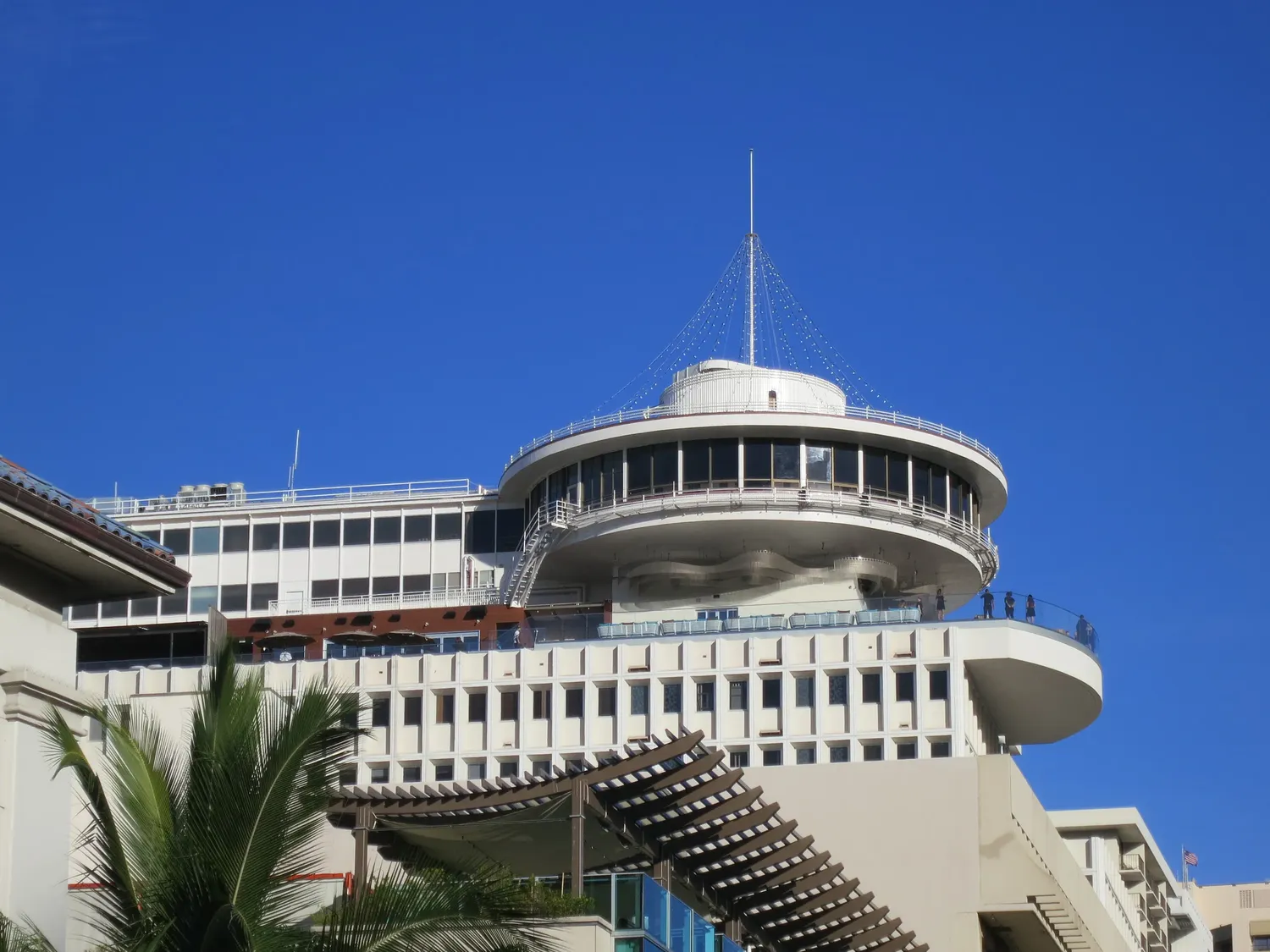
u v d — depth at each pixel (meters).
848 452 107.94
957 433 110.19
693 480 107.06
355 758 98.81
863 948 58.94
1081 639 101.94
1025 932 73.88
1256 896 176.50
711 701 98.06
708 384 111.31
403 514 115.81
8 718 36.34
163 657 101.81
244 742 29.66
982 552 112.25
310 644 102.88
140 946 28.28
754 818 48.88
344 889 37.97
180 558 116.75
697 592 108.31
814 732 96.56
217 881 28.55
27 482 37.69
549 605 110.69
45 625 38.06
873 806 73.56
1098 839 105.69
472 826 47.00
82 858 40.19
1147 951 122.94
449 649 101.25
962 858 72.38
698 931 47.25
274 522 116.81
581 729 98.31
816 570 107.75
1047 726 106.88
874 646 97.81
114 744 30.08
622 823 47.12
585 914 42.25
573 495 109.88
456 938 29.77
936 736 95.81
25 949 29.66
